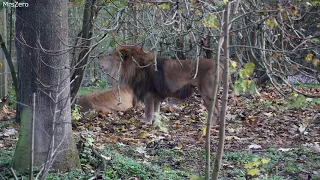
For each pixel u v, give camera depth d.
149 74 12.91
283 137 11.51
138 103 15.02
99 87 19.56
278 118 13.77
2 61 16.30
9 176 7.29
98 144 10.22
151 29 7.86
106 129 12.37
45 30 7.27
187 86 12.91
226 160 9.20
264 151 9.93
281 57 7.27
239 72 4.91
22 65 7.41
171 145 10.61
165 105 16.20
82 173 7.62
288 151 9.79
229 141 10.99
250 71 4.89
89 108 14.48
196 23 7.96
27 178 7.04
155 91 13.01
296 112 14.66
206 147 5.04
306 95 6.68
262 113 14.55
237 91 4.90
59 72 7.36
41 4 7.27
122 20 8.02
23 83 7.45
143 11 8.95
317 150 9.77
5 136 10.83
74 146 7.79
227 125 12.87
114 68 12.95
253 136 11.59
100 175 7.61
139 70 12.94
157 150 10.06
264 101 16.28
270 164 8.78
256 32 7.93
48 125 7.41
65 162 7.61
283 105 15.87
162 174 8.02
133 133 11.98
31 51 7.29
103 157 8.26
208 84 12.74
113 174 7.72
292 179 7.95
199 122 13.41
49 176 7.18
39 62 7.27
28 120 7.45
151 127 12.45
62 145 7.54
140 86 12.99
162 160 9.37
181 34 7.42
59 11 7.36
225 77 4.88
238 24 10.46
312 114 14.12
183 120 13.66
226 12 4.80
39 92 7.32
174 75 12.86
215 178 5.05
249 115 14.23
